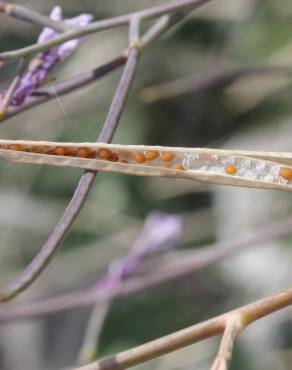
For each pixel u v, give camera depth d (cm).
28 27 42
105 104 41
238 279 40
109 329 42
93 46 41
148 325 41
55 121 41
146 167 17
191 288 41
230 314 17
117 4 41
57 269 42
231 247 29
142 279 28
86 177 18
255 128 44
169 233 28
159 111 45
